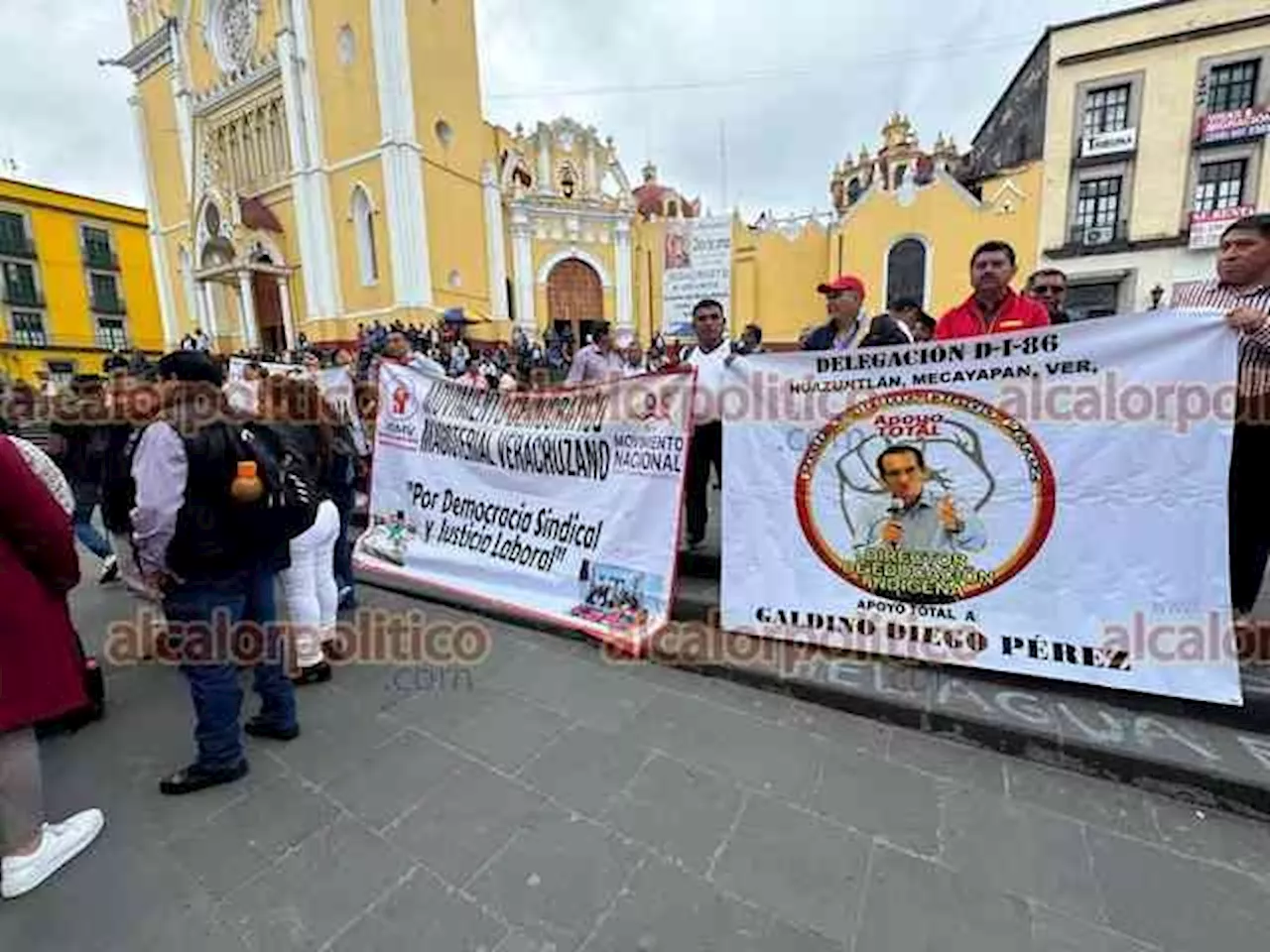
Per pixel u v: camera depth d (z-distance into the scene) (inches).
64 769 100.2
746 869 76.1
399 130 811.4
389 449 184.4
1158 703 96.3
